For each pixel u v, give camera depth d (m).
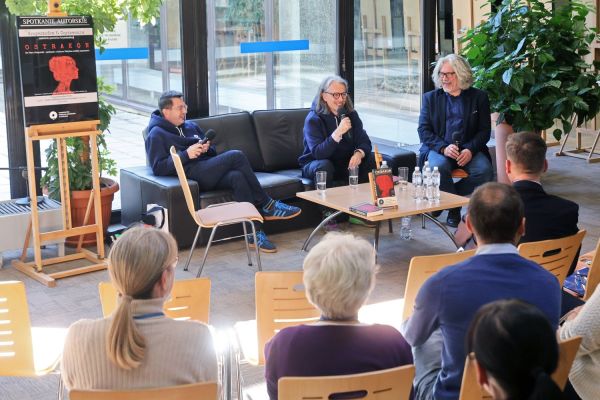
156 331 2.33
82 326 2.35
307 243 6.17
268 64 7.48
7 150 6.25
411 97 8.42
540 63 7.64
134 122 6.78
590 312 2.71
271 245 6.19
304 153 6.84
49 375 4.21
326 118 6.75
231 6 7.15
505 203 2.67
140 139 6.86
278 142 7.13
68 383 2.37
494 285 2.56
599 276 3.75
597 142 9.65
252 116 7.13
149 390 2.23
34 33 5.31
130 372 2.29
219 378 3.18
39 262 5.63
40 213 5.85
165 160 6.23
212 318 4.95
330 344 2.35
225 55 7.21
